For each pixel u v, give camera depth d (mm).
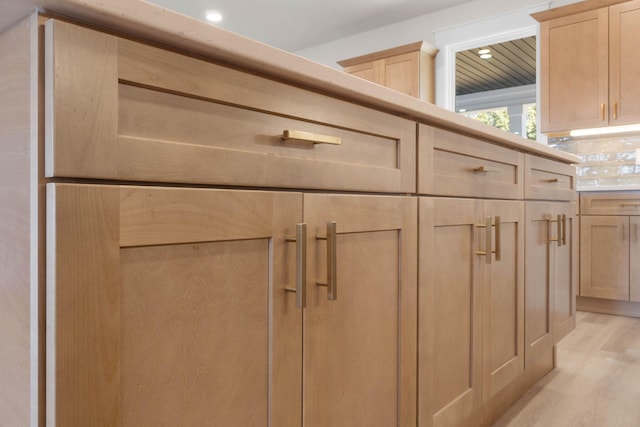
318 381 875
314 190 876
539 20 3545
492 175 1514
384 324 1051
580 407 1732
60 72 533
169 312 647
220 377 712
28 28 553
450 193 1283
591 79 3328
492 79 6809
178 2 4371
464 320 1356
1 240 623
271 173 782
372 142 1016
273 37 5293
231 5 4438
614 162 3586
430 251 1190
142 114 615
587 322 3039
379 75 4633
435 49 4500
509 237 1628
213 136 699
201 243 685
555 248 2037
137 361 612
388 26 4930
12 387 600
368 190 995
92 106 560
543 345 1889
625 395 1843
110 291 578
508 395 1729
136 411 611
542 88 3541
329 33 5172
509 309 1629
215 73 690
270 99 773
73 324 546
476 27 4297
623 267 3143
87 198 557
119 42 583
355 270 966
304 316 844
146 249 621
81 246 552
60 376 536
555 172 2029
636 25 3148
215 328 705
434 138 1204
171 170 640
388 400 1062
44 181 541
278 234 791
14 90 584
